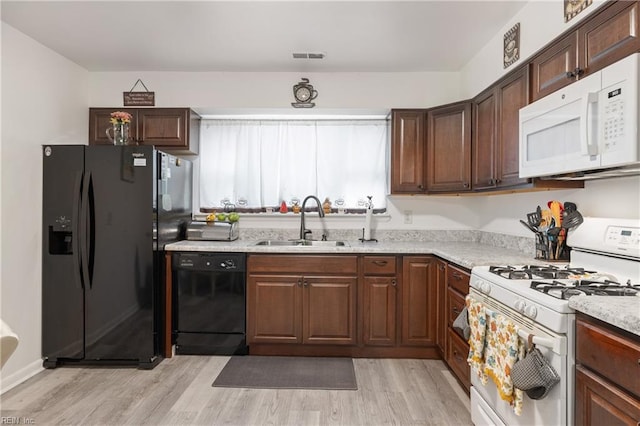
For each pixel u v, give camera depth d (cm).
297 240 358
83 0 226
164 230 297
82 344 277
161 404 225
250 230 361
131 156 276
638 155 131
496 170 248
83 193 274
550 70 193
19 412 216
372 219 362
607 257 179
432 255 292
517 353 145
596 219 190
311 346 301
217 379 258
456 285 244
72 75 322
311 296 295
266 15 245
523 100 215
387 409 220
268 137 369
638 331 102
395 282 293
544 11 219
